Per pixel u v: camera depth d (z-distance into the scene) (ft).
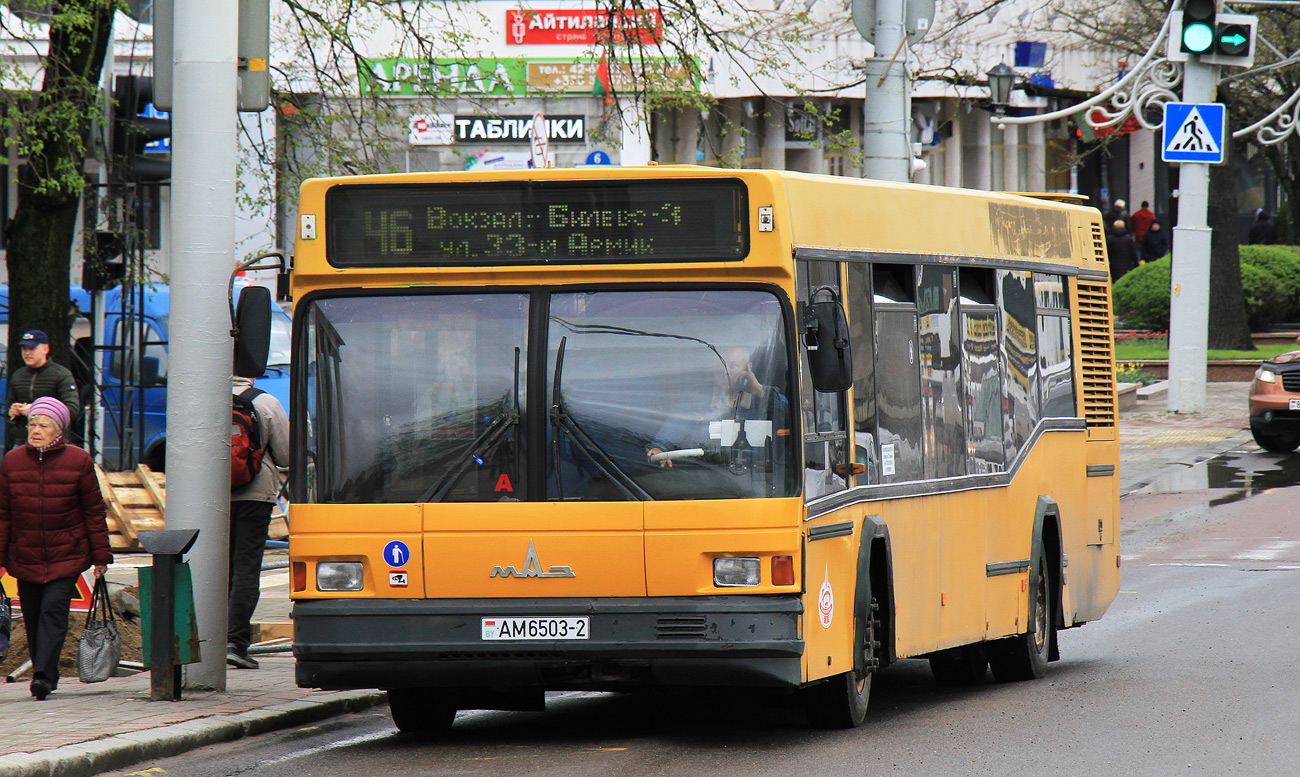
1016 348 61.98
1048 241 66.23
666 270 44.98
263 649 63.57
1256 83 225.35
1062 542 65.51
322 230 46.19
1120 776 40.83
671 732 48.93
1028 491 62.39
